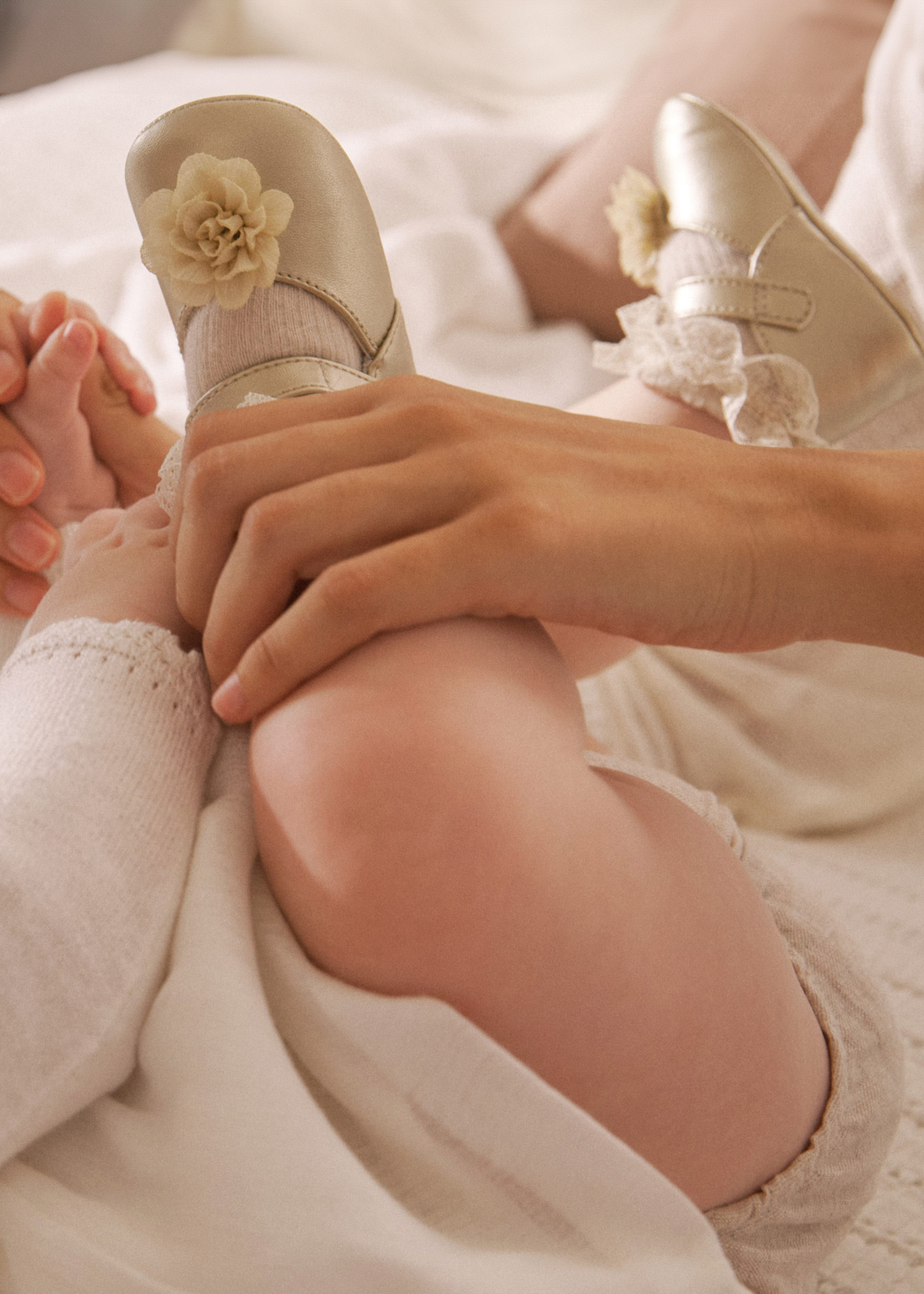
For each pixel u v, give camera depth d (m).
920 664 0.82
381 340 0.52
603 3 1.80
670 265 0.73
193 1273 0.32
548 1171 0.34
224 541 0.39
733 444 0.44
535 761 0.35
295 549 0.37
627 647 0.68
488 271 1.23
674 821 0.40
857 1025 0.46
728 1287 0.34
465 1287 0.31
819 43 1.18
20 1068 0.32
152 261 0.49
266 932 0.37
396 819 0.34
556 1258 0.34
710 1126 0.37
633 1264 0.34
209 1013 0.34
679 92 1.23
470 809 0.34
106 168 1.33
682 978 0.36
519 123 1.62
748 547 0.39
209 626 0.39
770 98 1.17
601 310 1.26
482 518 0.36
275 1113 0.32
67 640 0.42
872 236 0.83
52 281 1.15
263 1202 0.32
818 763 0.84
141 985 0.35
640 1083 0.35
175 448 0.49
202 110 0.52
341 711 0.35
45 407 0.62
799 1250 0.42
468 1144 0.34
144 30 2.00
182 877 0.38
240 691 0.38
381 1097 0.34
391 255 1.17
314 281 0.50
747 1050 0.37
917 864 0.79
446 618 0.38
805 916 0.49
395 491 0.37
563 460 0.39
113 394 0.67
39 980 0.33
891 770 0.83
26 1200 0.34
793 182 0.72
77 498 0.67
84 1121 0.36
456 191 1.34
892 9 1.21
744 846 0.51
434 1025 0.33
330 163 0.53
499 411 0.40
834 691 0.84
